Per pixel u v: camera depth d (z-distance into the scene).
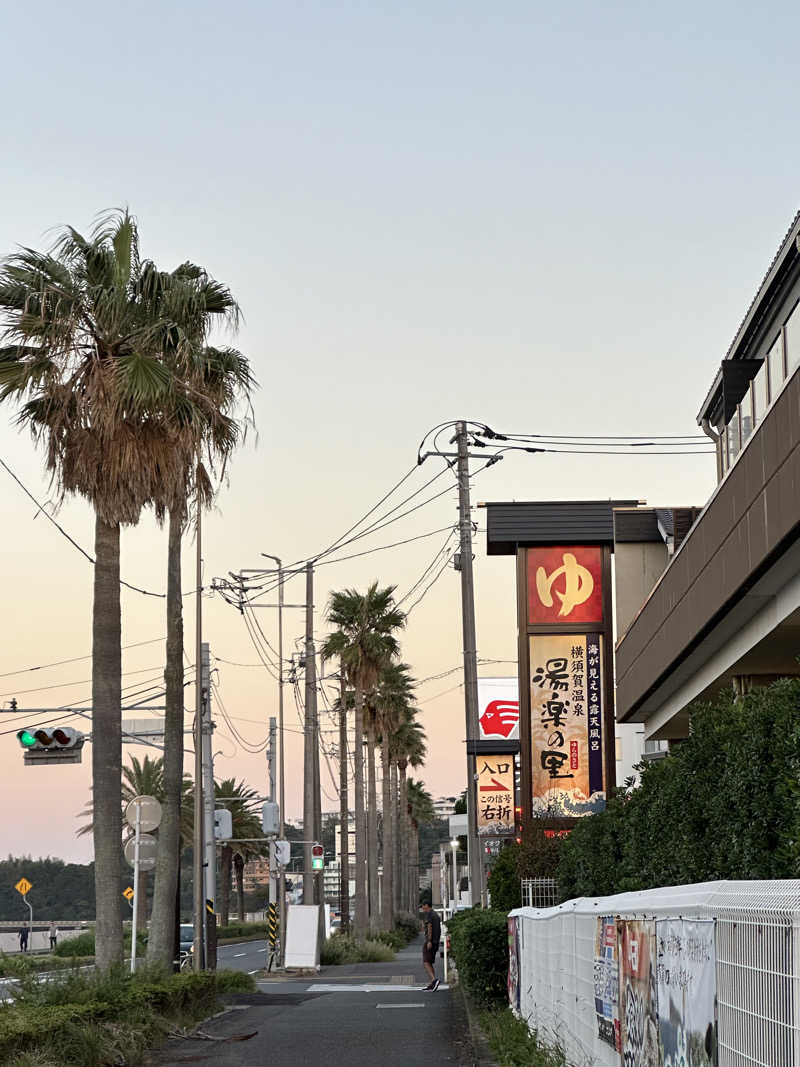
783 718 9.38
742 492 15.20
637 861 15.30
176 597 25.64
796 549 13.64
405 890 120.31
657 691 23.89
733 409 20.45
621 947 8.38
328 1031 20.53
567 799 32.50
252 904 178.00
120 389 19.92
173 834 25.30
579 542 33.22
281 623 55.50
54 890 152.12
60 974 18.00
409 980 37.88
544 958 14.26
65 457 20.73
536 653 33.12
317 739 65.75
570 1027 11.66
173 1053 17.44
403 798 113.44
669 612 20.92
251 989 31.34
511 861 32.03
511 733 45.88
